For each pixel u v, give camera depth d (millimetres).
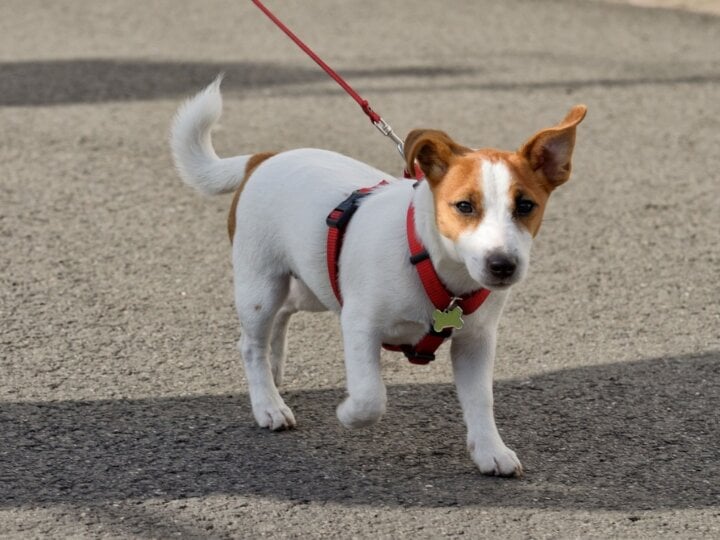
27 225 12008
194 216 12445
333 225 7445
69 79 17844
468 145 14891
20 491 7035
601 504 7055
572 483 7340
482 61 19156
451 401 8570
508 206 6711
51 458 7477
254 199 8023
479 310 7258
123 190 13188
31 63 18781
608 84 17891
